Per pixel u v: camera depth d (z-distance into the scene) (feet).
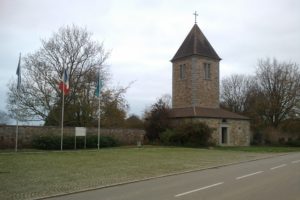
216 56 176.04
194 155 99.30
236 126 167.84
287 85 210.38
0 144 109.40
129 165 70.59
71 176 54.39
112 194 39.70
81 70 142.00
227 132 163.53
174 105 178.91
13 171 58.54
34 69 135.33
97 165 69.77
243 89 253.85
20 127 113.91
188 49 172.55
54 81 136.56
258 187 42.93
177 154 101.55
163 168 66.33
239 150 132.26
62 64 140.15
